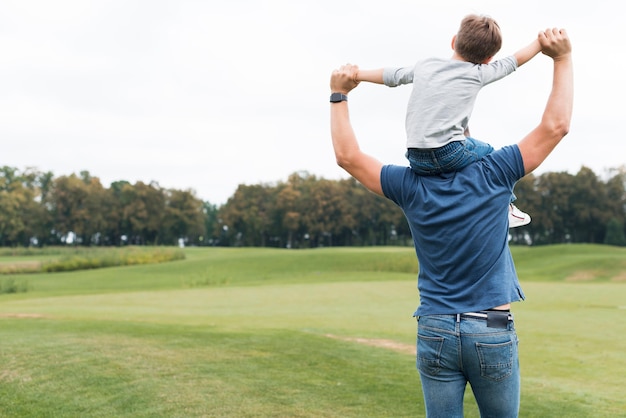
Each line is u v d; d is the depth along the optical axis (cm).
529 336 1205
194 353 866
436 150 220
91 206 10388
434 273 227
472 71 220
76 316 1531
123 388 676
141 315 1617
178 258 6631
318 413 593
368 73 241
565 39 223
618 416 590
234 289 2781
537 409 615
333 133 246
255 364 802
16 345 896
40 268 5956
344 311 1806
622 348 1052
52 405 623
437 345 222
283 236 11288
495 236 221
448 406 225
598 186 9062
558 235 9688
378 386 699
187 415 586
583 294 2355
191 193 11056
